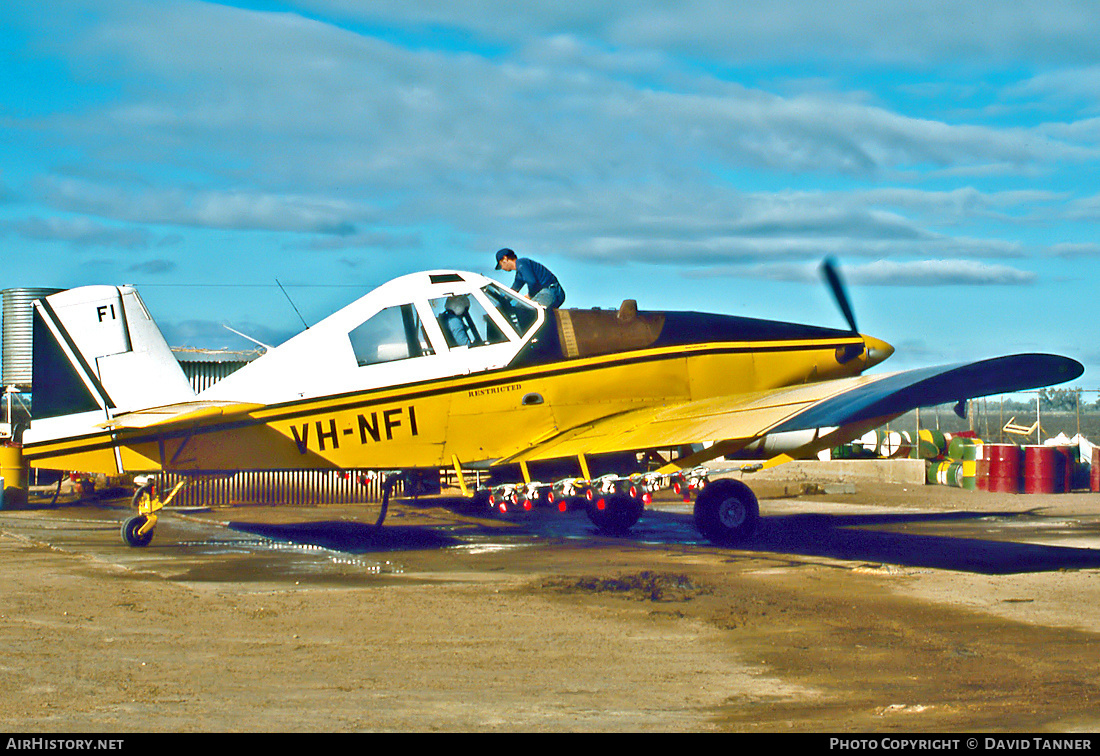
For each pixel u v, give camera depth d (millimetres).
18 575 9141
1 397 24078
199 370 20281
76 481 20359
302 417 11305
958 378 9266
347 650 6082
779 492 20031
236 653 5992
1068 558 10367
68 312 11672
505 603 7676
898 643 6301
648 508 17969
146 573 9320
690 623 6914
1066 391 29719
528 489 10922
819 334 13094
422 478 13164
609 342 12070
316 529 13859
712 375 12367
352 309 11477
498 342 11703
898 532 13125
